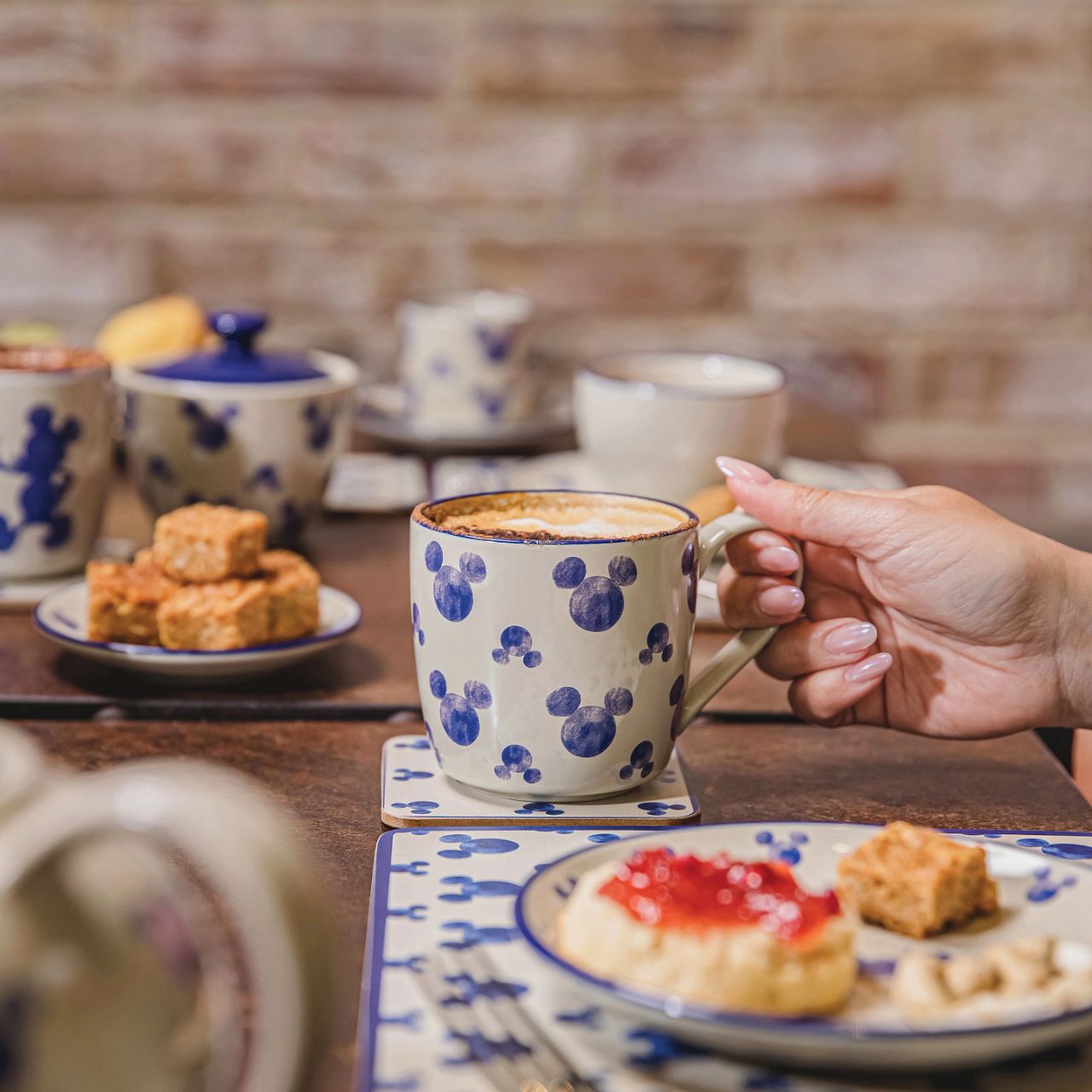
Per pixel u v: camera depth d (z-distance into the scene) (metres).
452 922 0.47
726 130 1.76
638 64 1.73
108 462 0.92
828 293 1.81
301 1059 0.29
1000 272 1.81
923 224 1.79
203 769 0.31
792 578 0.66
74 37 1.69
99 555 0.95
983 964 0.42
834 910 0.43
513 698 0.58
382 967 0.44
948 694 0.71
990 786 0.65
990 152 1.77
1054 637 0.69
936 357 1.83
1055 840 0.54
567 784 0.59
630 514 0.64
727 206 1.78
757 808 0.62
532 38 1.72
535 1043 0.40
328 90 1.73
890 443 1.86
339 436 1.01
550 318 1.80
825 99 1.76
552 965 0.40
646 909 0.41
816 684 0.68
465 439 1.25
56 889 0.29
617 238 1.78
